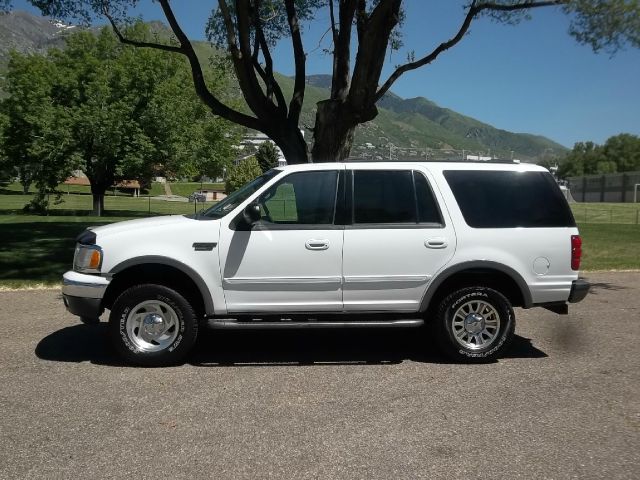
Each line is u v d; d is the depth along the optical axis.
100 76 37.41
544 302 6.28
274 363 6.22
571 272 6.29
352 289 6.09
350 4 12.28
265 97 12.71
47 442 4.27
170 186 110.12
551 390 5.41
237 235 5.97
